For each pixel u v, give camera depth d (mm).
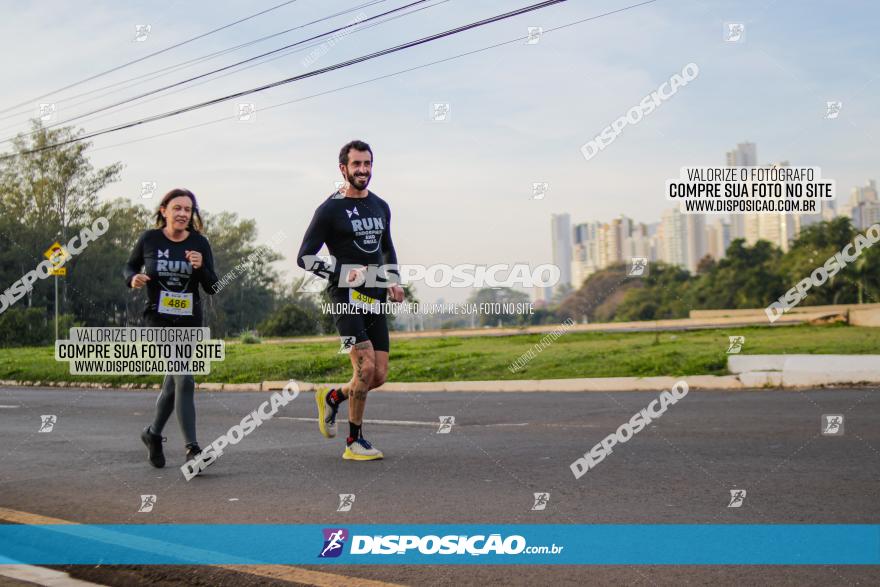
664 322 22656
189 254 5602
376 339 6117
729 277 22641
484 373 13852
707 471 5074
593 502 4309
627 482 4801
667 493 4473
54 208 41438
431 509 4266
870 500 4207
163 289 5676
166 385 5660
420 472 5352
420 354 16984
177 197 5680
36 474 5695
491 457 5859
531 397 10719
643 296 23188
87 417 9875
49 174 40906
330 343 20438
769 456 5559
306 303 25906
